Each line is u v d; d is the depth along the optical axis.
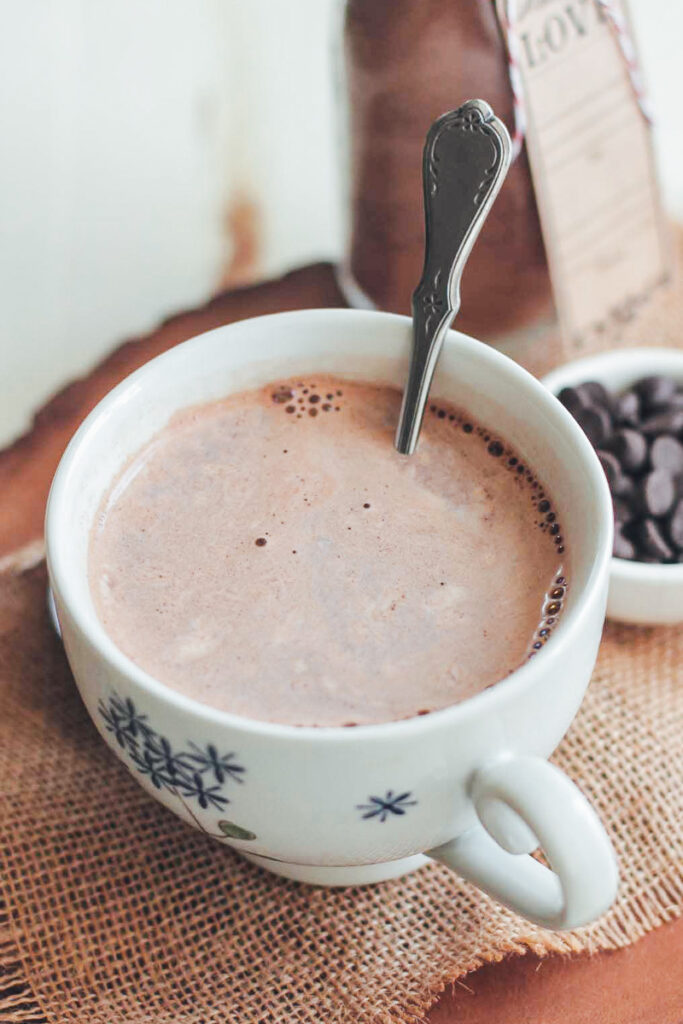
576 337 0.45
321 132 0.51
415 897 0.36
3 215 0.49
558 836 0.29
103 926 0.35
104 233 0.49
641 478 0.42
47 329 0.47
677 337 0.47
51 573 0.32
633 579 0.39
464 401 0.36
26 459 0.43
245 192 0.50
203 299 0.47
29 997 0.34
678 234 0.50
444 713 0.29
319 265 0.48
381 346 0.37
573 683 0.31
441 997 0.34
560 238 0.43
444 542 0.35
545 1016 0.34
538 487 0.35
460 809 0.31
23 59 0.49
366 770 0.29
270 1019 0.34
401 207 0.42
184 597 0.34
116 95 0.49
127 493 0.35
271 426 0.37
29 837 0.36
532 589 0.34
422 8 0.38
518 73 0.40
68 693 0.40
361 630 0.33
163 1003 0.34
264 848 0.32
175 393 0.36
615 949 0.35
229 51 0.50
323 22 0.50
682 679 0.40
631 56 0.43
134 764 0.32
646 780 0.37
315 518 0.35
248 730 0.29
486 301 0.43
